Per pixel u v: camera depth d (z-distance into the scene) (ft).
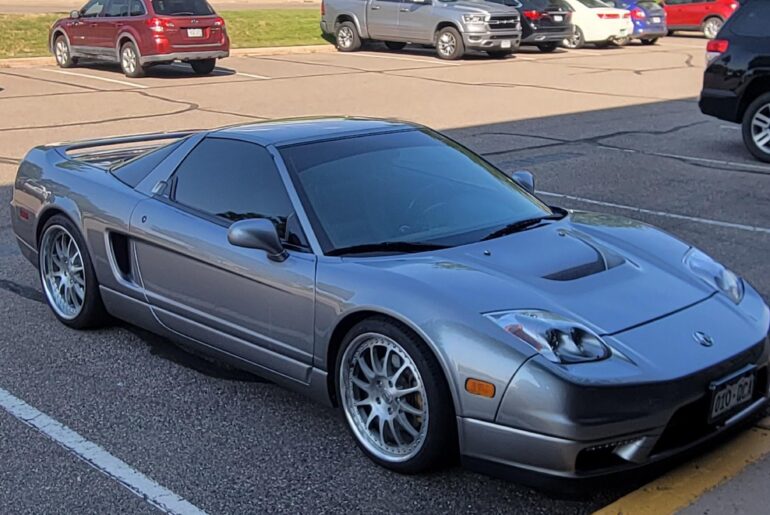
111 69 66.95
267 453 13.51
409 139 16.48
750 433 13.76
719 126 43.98
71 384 15.97
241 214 15.15
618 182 31.68
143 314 16.92
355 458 13.33
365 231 14.14
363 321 12.81
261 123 17.21
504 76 63.98
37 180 19.16
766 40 34.60
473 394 11.62
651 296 12.94
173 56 60.70
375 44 88.07
